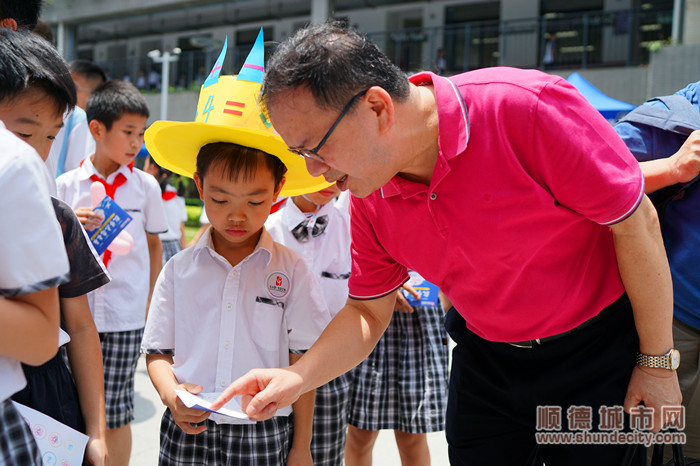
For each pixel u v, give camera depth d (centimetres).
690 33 1148
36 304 123
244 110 183
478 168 143
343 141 135
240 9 2127
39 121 142
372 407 273
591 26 1519
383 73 135
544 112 137
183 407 167
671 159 167
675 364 153
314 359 166
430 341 278
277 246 201
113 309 281
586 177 136
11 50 140
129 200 301
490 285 158
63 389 149
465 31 1605
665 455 203
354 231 181
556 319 157
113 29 2416
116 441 279
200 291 192
